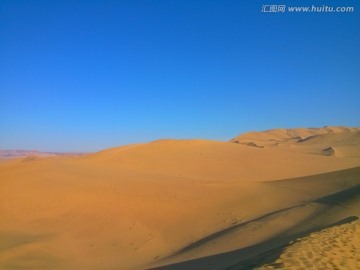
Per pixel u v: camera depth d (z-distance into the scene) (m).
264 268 8.56
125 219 25.55
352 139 105.44
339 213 20.73
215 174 46.12
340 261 9.20
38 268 17.56
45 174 37.53
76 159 55.91
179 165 50.69
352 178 31.59
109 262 18.27
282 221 20.06
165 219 24.72
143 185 31.95
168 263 14.33
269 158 56.41
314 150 95.62
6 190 33.12
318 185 30.58
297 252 9.91
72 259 19.34
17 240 22.80
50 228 25.67
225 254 13.32
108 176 37.56
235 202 26.39
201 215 24.50
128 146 60.09
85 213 27.52
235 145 64.56
